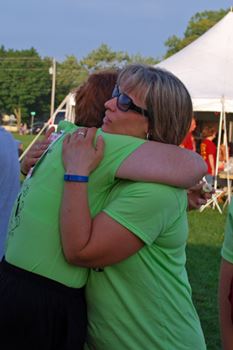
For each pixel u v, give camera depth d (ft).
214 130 39.11
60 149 6.40
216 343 13.82
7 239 6.55
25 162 7.59
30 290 6.08
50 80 273.33
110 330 6.32
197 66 41.88
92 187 6.15
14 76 272.10
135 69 6.49
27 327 6.06
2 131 10.50
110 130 6.49
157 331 6.33
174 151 6.19
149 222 6.01
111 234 5.93
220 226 30.78
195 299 17.06
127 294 6.26
